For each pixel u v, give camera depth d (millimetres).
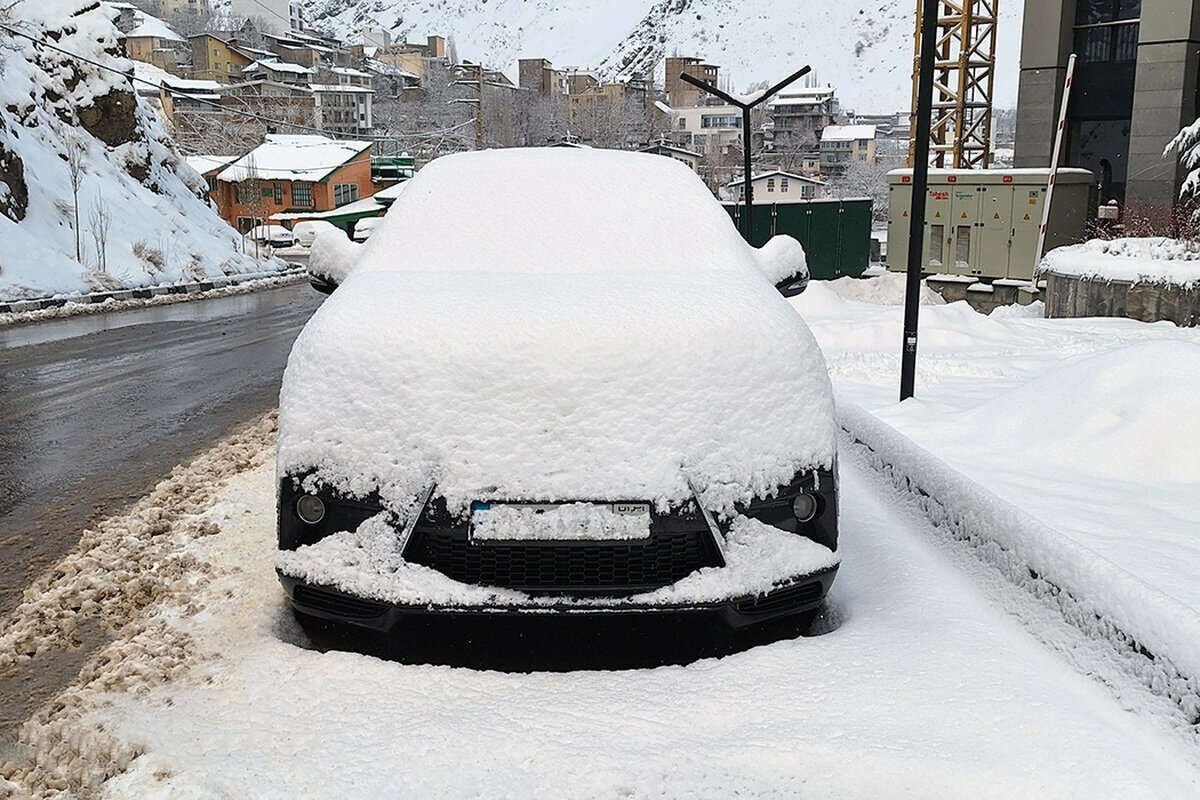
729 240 4348
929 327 10398
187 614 3555
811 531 3227
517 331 3270
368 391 3166
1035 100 20281
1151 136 17312
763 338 3342
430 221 4395
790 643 3137
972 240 19625
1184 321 10938
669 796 2363
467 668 3102
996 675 2875
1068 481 4824
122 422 7547
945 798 2348
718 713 2721
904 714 2674
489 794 2355
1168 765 2471
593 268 4090
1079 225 18781
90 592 3789
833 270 27484
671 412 3143
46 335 14148
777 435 3193
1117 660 2893
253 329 15133
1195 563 3617
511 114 102750
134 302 20594
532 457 3057
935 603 3434
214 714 2775
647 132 113625
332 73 121375
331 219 65750
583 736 2604
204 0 188250
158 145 35375
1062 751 2475
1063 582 3193
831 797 2361
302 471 3117
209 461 6043
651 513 3016
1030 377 7754
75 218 24188
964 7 25406
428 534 3043
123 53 33562
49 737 2711
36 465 6121
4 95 26188
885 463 4945
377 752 2529
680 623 3439
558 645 3375
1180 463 4871
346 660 3061
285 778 2420
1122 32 19453
